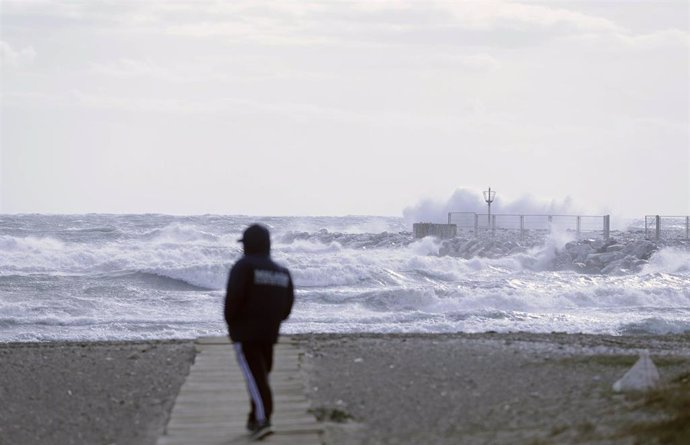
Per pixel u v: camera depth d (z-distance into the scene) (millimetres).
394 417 20625
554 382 24125
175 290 68938
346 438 18703
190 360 29344
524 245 99750
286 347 30188
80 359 29953
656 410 18953
